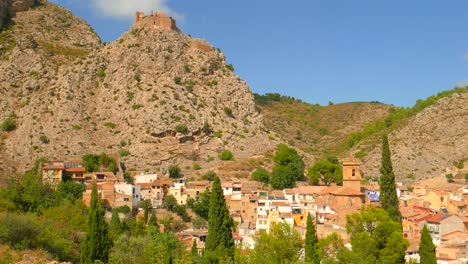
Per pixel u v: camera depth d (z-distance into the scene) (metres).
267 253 106.44
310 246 107.62
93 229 95.00
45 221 107.88
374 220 114.88
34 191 148.88
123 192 179.75
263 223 164.00
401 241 111.00
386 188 143.38
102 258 94.38
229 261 102.75
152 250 102.56
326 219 163.50
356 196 171.88
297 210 168.25
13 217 93.25
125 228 149.62
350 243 118.88
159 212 176.88
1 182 185.00
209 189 194.50
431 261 115.38
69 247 98.62
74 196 176.12
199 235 152.50
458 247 141.00
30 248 91.50
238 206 179.00
